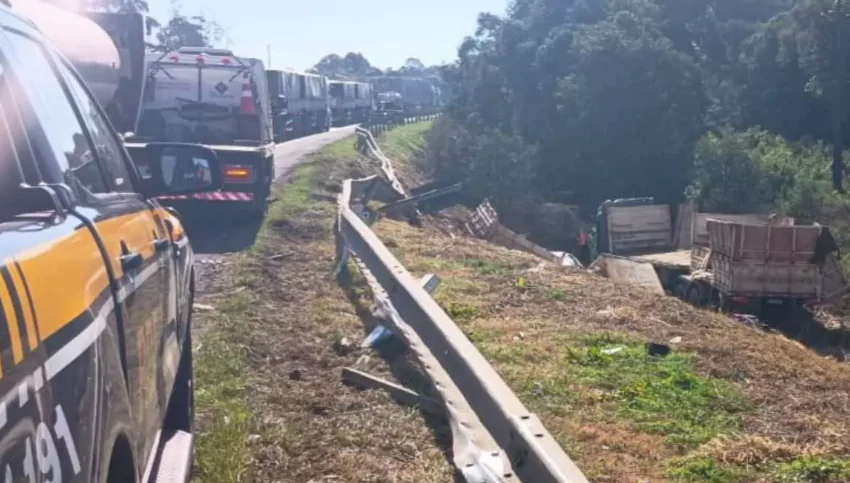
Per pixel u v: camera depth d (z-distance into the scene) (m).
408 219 23.28
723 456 5.64
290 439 5.85
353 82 73.94
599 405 6.57
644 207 30.97
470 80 72.31
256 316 9.09
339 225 12.73
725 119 56.84
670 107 54.16
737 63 62.62
